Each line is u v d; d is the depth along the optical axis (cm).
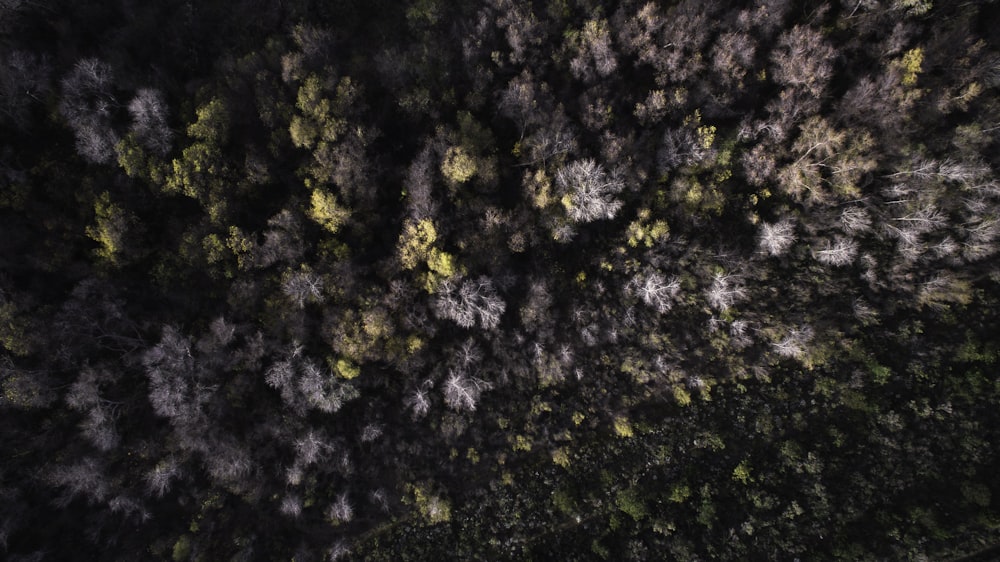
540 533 3525
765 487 3403
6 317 3022
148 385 3406
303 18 3625
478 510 3603
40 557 3145
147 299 3425
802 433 3522
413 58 3597
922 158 3531
